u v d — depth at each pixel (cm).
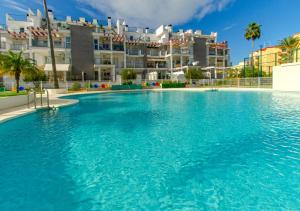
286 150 596
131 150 621
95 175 467
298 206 349
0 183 438
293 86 2372
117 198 380
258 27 4431
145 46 4969
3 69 2052
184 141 697
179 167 502
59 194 396
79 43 4103
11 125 961
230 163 519
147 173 474
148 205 358
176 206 354
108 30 4941
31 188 418
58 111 1370
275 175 454
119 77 4106
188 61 5203
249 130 815
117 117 1155
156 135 775
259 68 3375
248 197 376
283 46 3956
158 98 2255
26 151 623
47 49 3844
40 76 3219
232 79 3600
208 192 395
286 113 1145
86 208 354
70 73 3991
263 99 1828
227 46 5625
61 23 4600
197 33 6003
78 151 619
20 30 4419
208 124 934
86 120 1077
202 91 3067
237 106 1468
